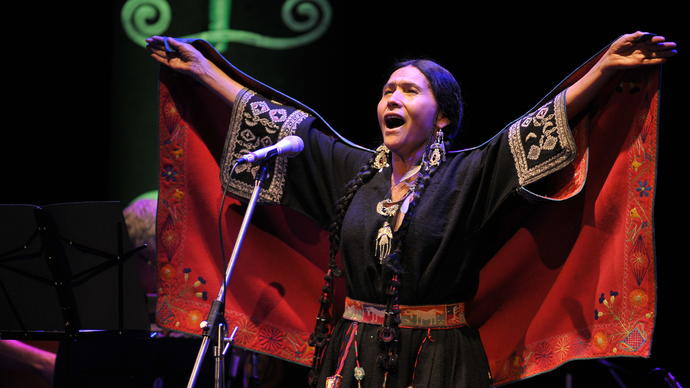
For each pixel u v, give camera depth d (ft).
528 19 30.01
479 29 30.68
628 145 16.14
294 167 18.34
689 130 27.43
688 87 27.32
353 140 32.17
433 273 16.01
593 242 16.70
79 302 19.04
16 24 33.91
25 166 33.81
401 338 15.98
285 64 32.89
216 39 33.32
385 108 17.12
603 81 15.79
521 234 17.72
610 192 16.37
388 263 15.90
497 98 30.09
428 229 16.14
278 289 19.39
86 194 33.99
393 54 31.91
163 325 18.93
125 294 18.88
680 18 27.53
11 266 18.99
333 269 17.53
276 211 19.40
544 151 15.93
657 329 28.14
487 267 18.17
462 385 15.62
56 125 33.94
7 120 33.78
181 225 19.19
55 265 18.75
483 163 16.72
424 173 16.76
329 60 32.68
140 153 33.99
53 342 28.04
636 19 28.17
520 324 17.94
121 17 34.12
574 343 16.93
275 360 26.17
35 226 18.61
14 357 24.98
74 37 34.09
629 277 16.02
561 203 17.13
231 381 24.13
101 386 21.98
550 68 29.60
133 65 34.04
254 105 18.71
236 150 18.52
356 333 16.39
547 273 17.49
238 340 19.08
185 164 19.22
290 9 33.09
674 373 27.81
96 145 34.06
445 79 17.48
